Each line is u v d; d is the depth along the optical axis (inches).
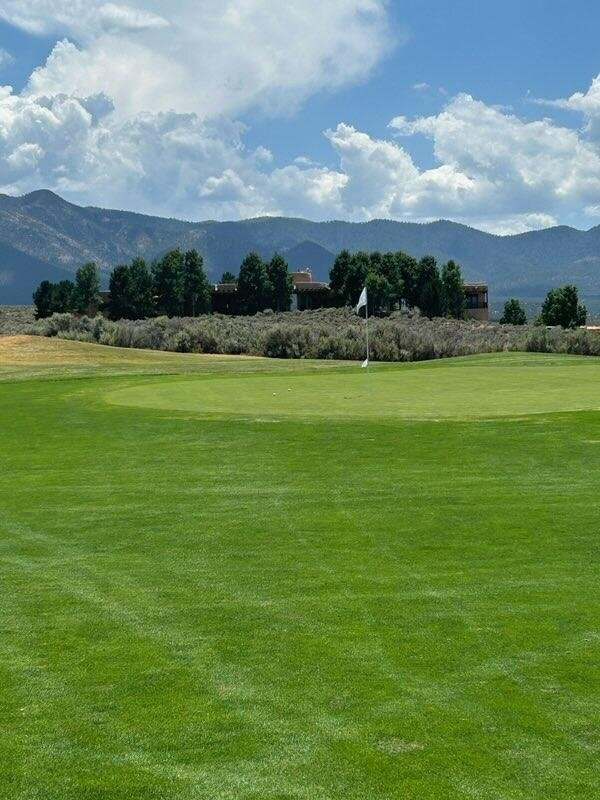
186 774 193.0
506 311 4532.5
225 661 256.2
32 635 281.7
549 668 244.8
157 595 321.1
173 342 2561.5
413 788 185.3
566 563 344.8
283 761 197.5
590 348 2108.8
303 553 371.2
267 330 2559.1
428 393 930.1
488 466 543.2
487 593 311.6
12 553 386.0
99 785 189.2
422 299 3988.7
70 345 2310.5
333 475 534.0
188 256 4288.9
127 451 645.3
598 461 547.8
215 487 512.7
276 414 785.6
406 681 238.5
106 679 244.8
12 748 205.5
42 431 753.0
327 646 265.7
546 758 196.4
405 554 364.5
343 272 4055.1
